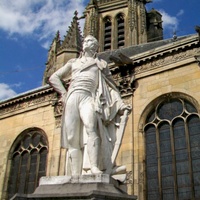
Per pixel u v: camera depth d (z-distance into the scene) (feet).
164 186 75.72
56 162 91.81
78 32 132.57
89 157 24.66
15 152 103.76
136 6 201.87
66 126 26.25
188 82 83.05
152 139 82.64
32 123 104.53
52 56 175.32
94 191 20.79
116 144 26.63
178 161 76.79
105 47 200.03
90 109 25.95
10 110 111.86
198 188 71.56
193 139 77.15
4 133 108.27
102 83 28.37
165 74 87.76
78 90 26.89
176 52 88.33
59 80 29.43
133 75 91.81
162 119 83.41
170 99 84.84
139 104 87.56
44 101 106.01
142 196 75.77
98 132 25.84
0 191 97.45
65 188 22.81
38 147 99.86
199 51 84.74
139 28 195.21
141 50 130.72
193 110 80.28
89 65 28.37
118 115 28.02
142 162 79.97
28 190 94.73
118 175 26.09
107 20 209.97
